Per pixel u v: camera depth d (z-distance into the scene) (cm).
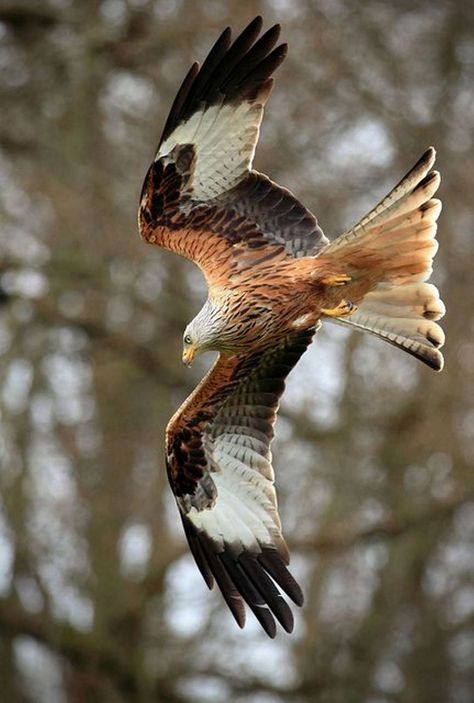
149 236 1030
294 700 1900
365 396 1958
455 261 2019
